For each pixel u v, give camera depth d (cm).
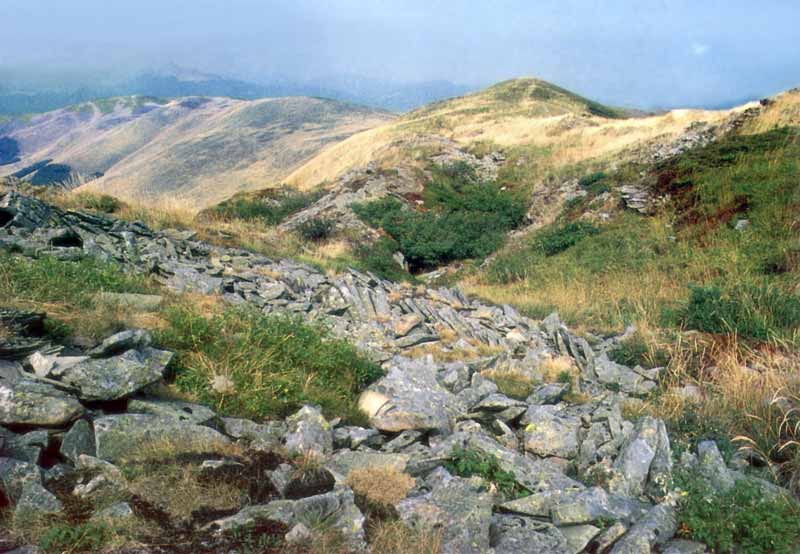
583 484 587
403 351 1092
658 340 1121
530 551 439
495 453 589
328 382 741
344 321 1198
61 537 385
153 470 477
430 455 585
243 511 438
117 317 729
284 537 416
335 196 3512
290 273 1499
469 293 2006
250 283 1284
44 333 655
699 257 1897
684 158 2709
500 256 2725
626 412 776
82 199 1717
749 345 1026
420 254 2923
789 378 792
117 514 416
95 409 554
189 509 438
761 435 667
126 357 587
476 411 735
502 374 942
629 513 506
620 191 2717
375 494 495
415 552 420
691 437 682
